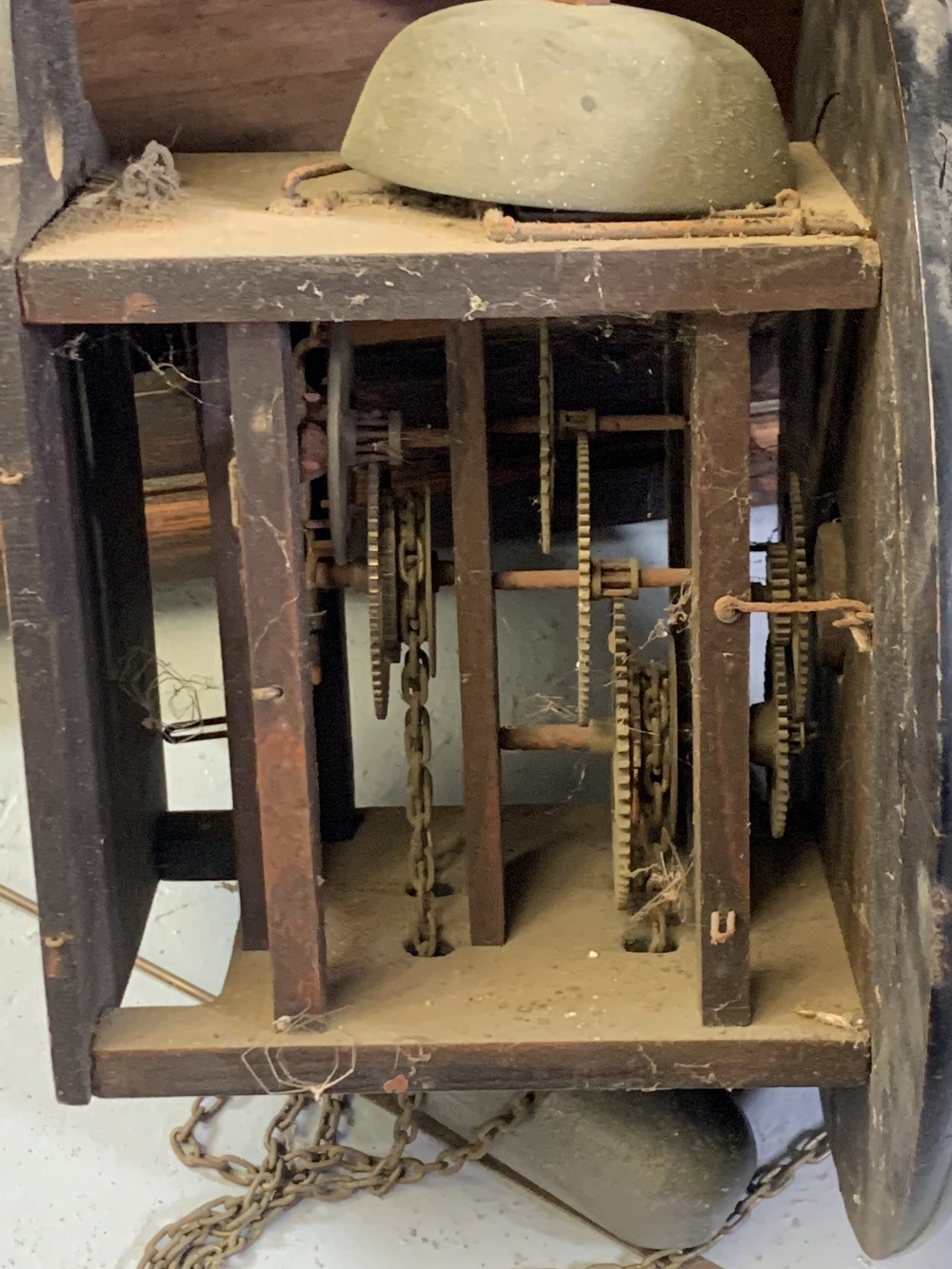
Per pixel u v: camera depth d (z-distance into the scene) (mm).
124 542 943
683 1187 933
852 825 850
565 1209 1030
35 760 752
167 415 1173
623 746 865
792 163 813
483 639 854
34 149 719
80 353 818
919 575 662
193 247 705
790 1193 1044
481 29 750
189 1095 810
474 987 855
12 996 1180
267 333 705
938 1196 752
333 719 1046
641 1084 802
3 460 708
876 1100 780
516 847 1032
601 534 1292
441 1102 1023
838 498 851
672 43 749
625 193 732
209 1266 997
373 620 834
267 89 1041
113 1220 1040
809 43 924
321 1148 1056
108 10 997
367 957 893
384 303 695
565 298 694
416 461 1148
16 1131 1100
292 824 779
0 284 686
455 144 745
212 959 1202
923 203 652
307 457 831
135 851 966
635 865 928
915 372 655
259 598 745
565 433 888
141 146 1054
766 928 902
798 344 975
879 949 770
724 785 770
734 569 739
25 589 728
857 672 816
